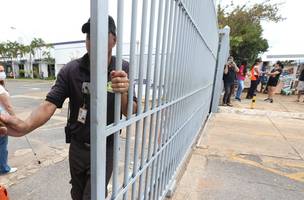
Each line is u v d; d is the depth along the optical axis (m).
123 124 1.17
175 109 2.27
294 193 2.98
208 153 4.24
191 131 3.90
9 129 1.40
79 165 1.76
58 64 29.06
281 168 3.74
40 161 3.71
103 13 0.85
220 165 3.74
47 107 1.57
